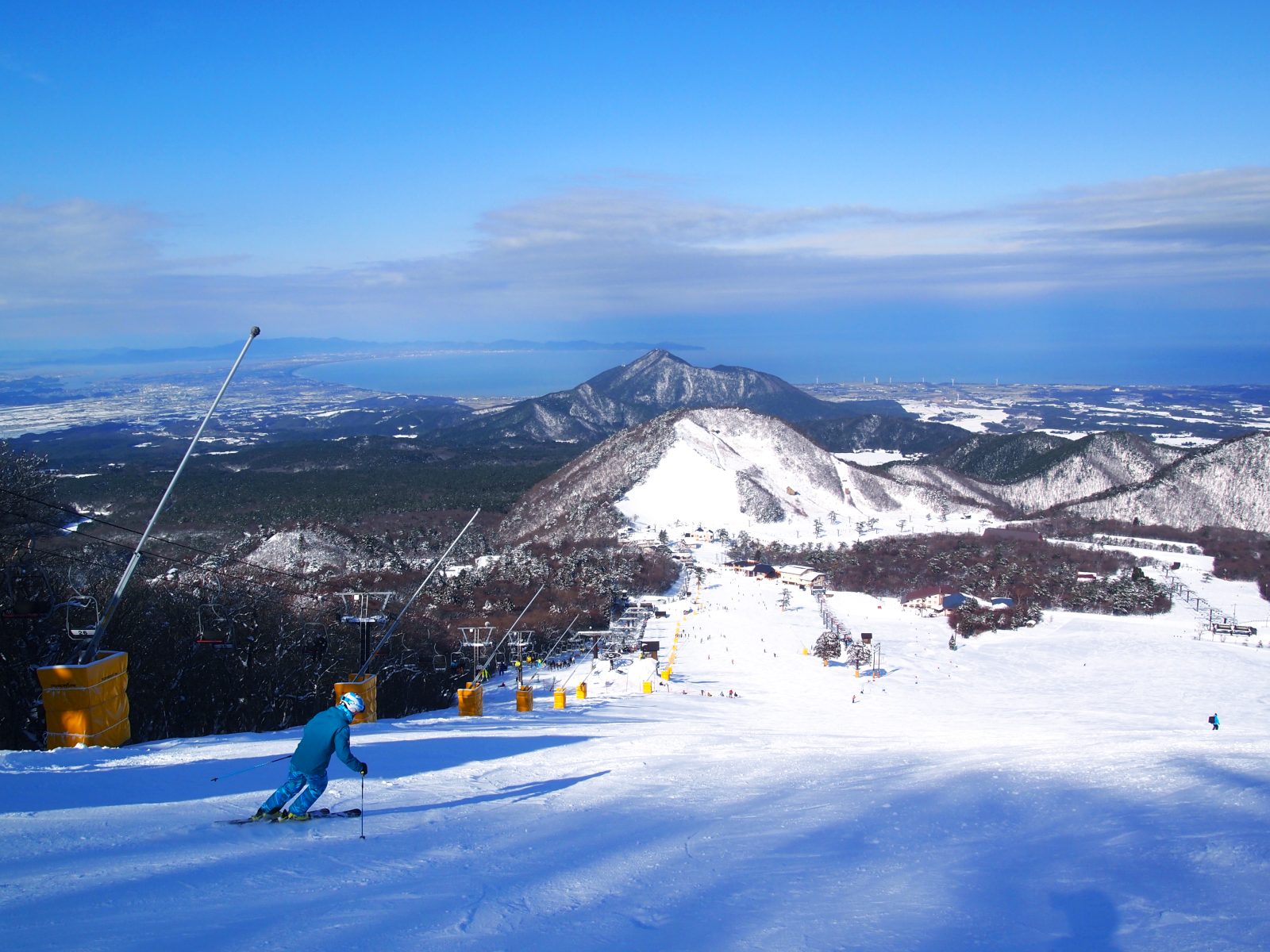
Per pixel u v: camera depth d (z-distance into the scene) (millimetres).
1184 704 61656
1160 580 124312
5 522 36719
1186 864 9148
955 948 6699
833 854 9875
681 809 12516
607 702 48875
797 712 46406
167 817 10797
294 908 7359
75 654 31750
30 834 9602
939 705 58438
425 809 12070
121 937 6469
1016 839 10594
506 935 6867
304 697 45188
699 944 6746
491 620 93500
